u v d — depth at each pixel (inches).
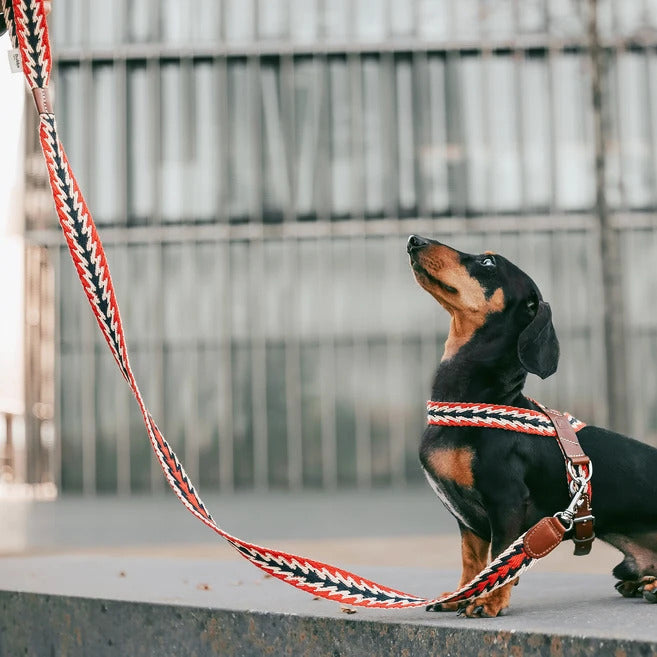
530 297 145.6
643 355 1021.2
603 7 1008.2
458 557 344.8
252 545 127.0
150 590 162.4
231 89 1038.4
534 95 1031.6
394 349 1033.5
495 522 139.0
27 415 1039.0
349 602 128.4
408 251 148.7
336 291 1037.8
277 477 1028.5
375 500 840.9
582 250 1026.7
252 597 153.6
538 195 1029.8
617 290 649.0
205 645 145.0
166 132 1037.8
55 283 1037.8
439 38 1037.8
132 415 1034.7
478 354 144.6
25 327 1033.5
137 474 1034.7
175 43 1039.6
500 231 1029.8
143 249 1036.5
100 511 733.9
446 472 141.4
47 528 543.5
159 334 1035.3
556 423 144.9
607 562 303.9
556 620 128.5
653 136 1019.9
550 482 142.7
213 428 1032.2
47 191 1036.5
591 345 1024.2
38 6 134.7
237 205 1039.0
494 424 140.3
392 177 1036.5
